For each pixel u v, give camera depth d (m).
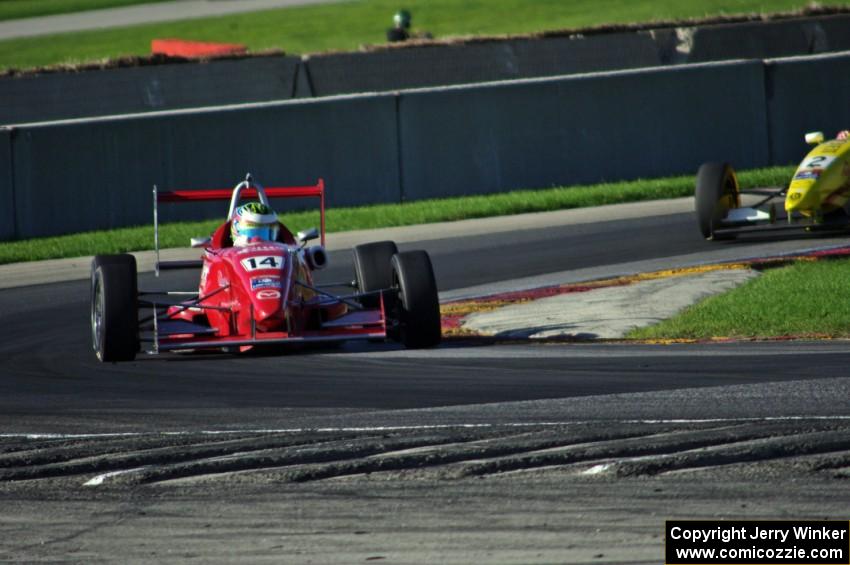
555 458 24.58
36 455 26.25
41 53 180.00
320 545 20.27
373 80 102.50
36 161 73.44
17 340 44.59
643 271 53.03
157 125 75.12
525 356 36.84
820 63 81.56
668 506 21.53
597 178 79.88
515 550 19.73
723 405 28.92
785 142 81.50
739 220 58.03
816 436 25.36
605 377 33.00
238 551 20.11
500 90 78.56
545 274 54.41
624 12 187.00
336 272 57.84
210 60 103.19
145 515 22.05
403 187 77.75
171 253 65.62
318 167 76.88
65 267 63.25
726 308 42.91
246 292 36.88
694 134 80.62
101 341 37.06
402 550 19.91
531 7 198.62
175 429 28.52
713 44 105.00
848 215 56.50
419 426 27.89
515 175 78.94
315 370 35.78
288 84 102.06
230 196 41.94
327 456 25.39
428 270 38.53
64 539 20.92
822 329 39.19
